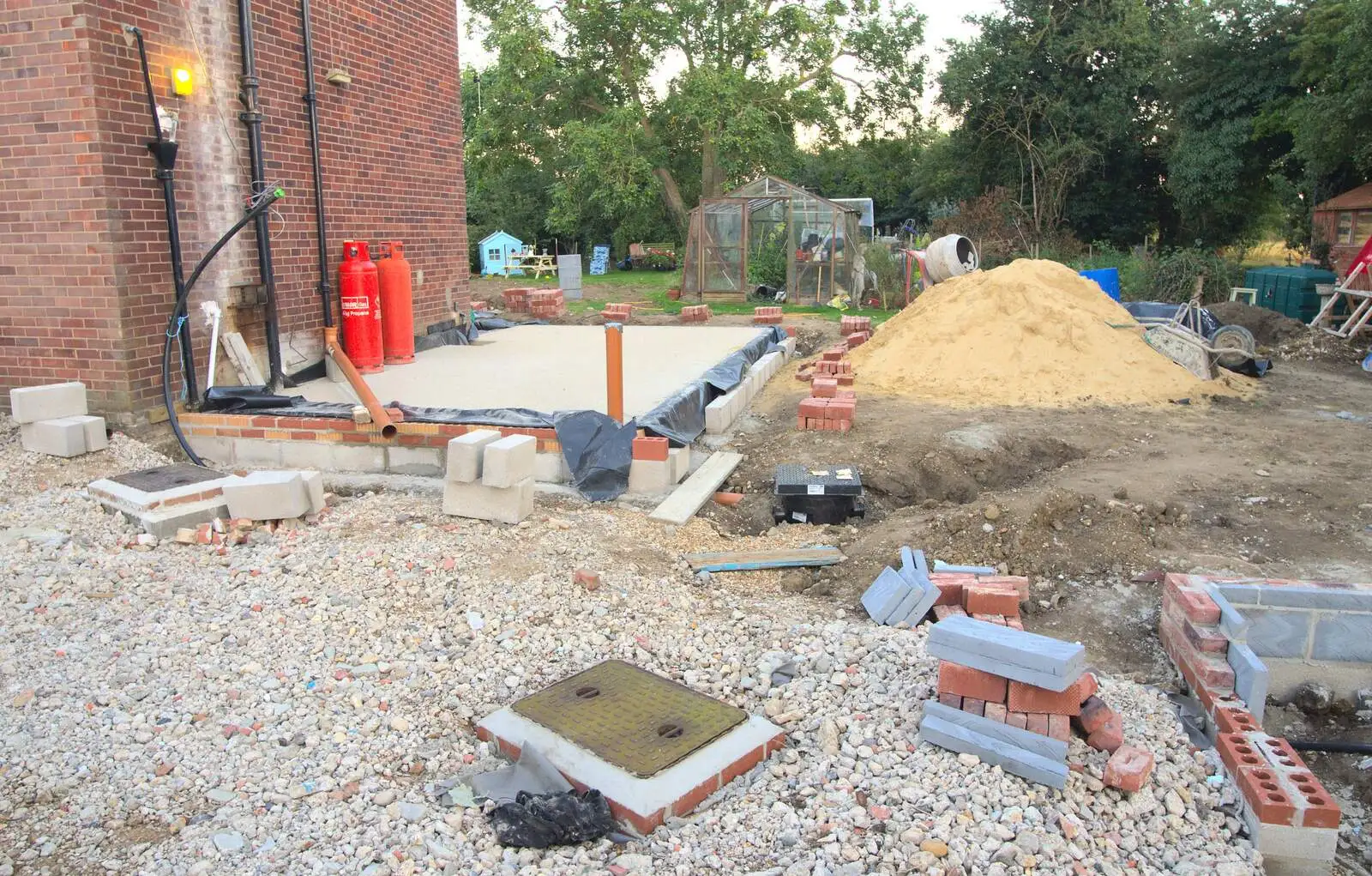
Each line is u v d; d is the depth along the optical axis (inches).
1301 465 313.7
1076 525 252.5
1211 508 271.7
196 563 219.8
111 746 148.7
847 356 507.2
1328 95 768.9
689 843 129.6
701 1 1122.0
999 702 149.9
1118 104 1152.2
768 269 931.3
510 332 557.9
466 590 206.1
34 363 296.2
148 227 296.7
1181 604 194.1
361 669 175.2
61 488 257.8
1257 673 169.9
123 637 183.3
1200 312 531.5
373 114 427.2
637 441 279.7
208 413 307.4
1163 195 1266.0
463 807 137.3
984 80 1210.0
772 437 351.3
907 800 135.8
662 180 1288.1
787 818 133.6
